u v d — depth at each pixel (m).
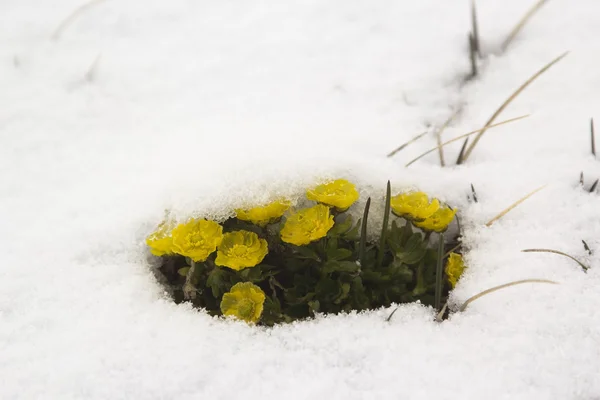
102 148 1.13
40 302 1.04
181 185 1.07
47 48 1.20
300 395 0.99
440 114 1.13
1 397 1.00
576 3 1.19
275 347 1.01
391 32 1.19
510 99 1.11
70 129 1.14
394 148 1.11
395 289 1.06
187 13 1.22
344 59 1.17
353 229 1.05
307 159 1.08
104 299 1.04
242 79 1.16
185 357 1.01
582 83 1.14
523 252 1.05
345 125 1.12
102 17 1.22
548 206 1.07
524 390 0.99
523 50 1.16
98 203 1.09
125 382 1.00
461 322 1.02
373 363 1.00
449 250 1.07
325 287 1.05
